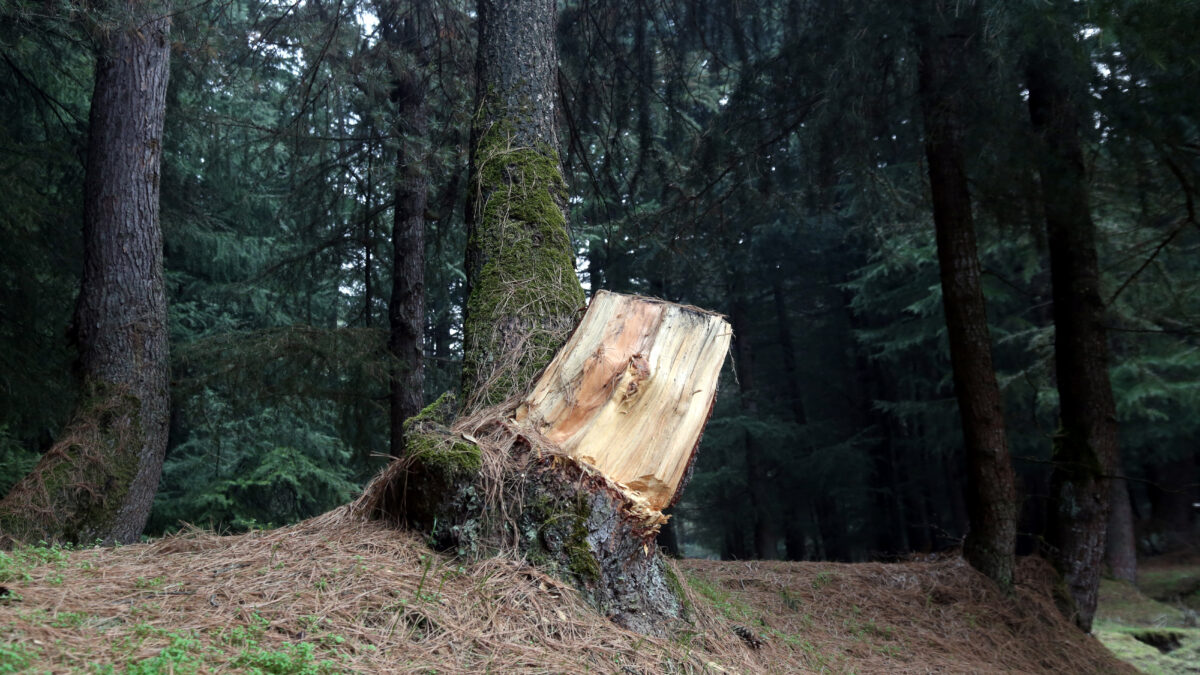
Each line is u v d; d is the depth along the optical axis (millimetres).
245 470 12688
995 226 8391
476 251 4469
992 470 7078
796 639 4980
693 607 3859
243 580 2896
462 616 2883
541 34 4926
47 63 9180
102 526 5648
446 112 8812
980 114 7043
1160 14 5164
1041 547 7719
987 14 6277
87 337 6156
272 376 8820
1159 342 12289
